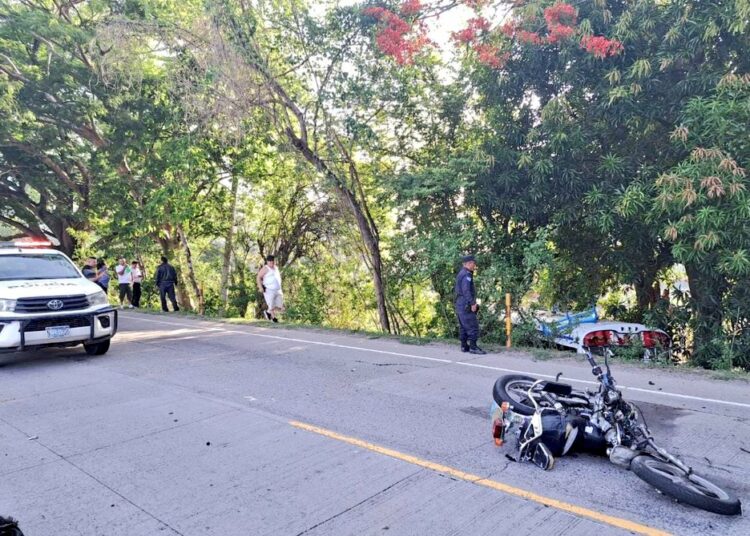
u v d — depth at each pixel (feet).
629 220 34.96
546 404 17.95
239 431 19.66
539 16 36.32
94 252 79.15
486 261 40.96
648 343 32.99
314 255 69.41
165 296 63.05
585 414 17.08
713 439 18.33
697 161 29.86
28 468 16.76
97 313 31.94
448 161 42.57
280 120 48.80
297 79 48.08
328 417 21.12
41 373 29.27
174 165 58.13
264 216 72.69
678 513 13.46
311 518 13.43
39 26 56.34
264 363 31.45
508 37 38.45
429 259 42.68
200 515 13.70
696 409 21.66
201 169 63.57
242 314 74.49
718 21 31.04
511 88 39.73
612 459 15.69
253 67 44.60
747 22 29.86
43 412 22.39
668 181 30.04
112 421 21.06
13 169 74.95
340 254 66.33
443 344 37.27
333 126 46.65
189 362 31.91
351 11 42.68
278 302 53.62
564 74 36.50
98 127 71.87
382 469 16.19
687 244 30.99
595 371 16.90
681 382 26.00
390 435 19.03
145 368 30.35
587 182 36.68
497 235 41.63
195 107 46.44
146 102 60.29
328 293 67.41
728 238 29.35
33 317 29.35
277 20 45.85
